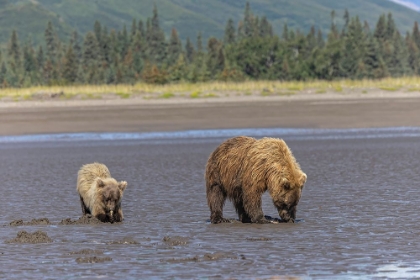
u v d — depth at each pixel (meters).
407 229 43.47
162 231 44.91
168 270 34.03
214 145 99.50
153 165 80.94
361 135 110.12
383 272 32.91
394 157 84.12
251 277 32.47
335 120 128.12
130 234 44.12
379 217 47.81
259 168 46.53
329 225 45.44
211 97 177.12
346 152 90.38
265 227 45.34
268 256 36.69
